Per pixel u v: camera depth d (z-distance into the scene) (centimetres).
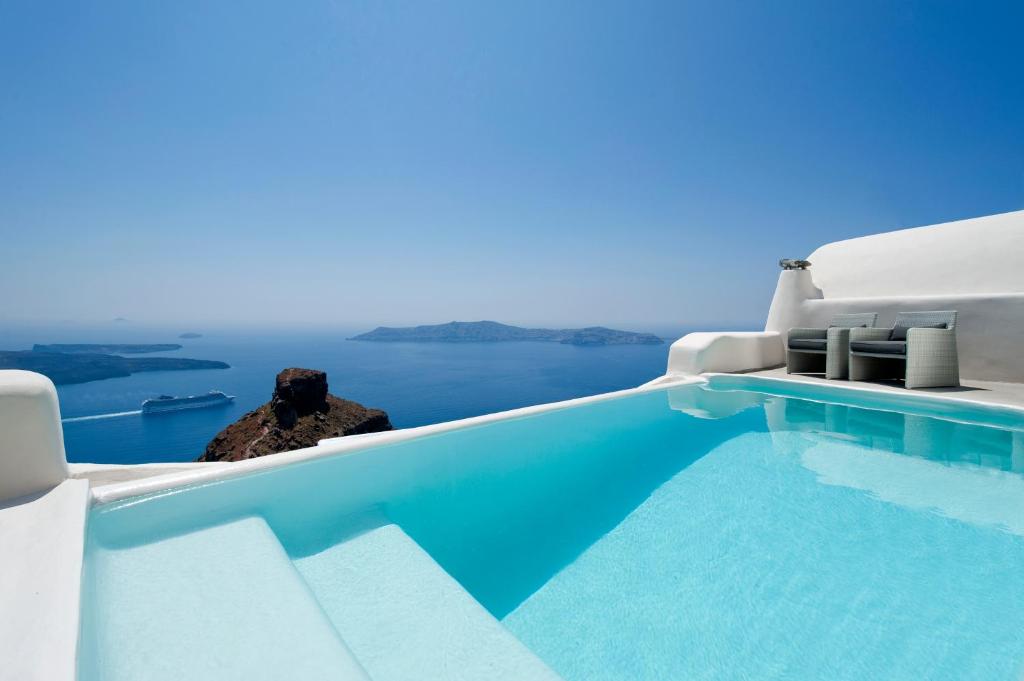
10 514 152
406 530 214
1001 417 411
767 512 238
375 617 139
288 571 144
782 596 169
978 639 144
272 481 214
